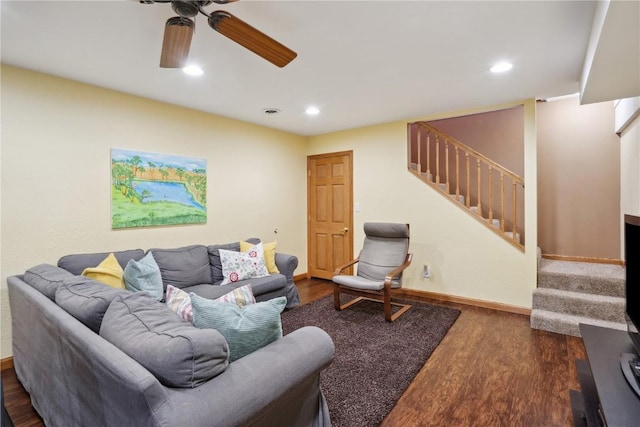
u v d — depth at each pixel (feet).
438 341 9.36
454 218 13.15
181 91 10.24
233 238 13.61
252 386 3.87
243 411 3.68
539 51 7.66
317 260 17.26
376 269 12.80
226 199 13.33
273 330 4.74
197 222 12.25
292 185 16.56
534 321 10.31
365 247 13.70
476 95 10.81
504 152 14.80
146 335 3.96
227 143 13.38
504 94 10.73
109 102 9.92
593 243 13.33
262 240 14.90
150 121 10.91
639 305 4.77
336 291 12.02
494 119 15.01
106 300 4.97
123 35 6.85
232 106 11.84
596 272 11.48
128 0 5.63
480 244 12.61
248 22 6.39
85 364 4.17
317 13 6.12
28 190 8.43
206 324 4.43
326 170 16.75
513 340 9.48
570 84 9.82
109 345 4.01
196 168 12.19
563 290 11.28
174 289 5.37
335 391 6.91
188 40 5.84
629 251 5.21
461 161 15.65
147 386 3.25
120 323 4.40
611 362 4.80
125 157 10.22
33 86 8.51
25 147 8.39
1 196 8.05
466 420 6.06
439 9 6.00
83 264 8.56
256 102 11.41
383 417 6.11
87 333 4.38
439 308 12.26
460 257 13.03
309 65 8.40
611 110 12.93
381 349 8.84
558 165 13.88
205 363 3.66
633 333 5.01
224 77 9.16
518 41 7.18
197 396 3.48
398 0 5.74
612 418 3.64
